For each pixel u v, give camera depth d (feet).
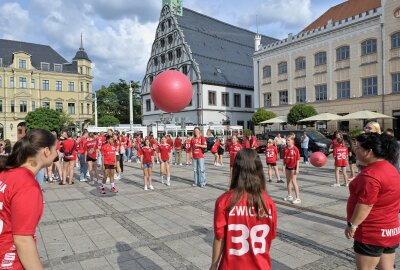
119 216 25.16
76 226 22.70
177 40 164.96
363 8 113.39
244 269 7.66
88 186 39.60
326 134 99.30
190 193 33.91
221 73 165.48
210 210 26.48
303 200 29.12
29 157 7.92
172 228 21.79
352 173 39.42
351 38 101.55
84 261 16.66
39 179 35.50
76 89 232.73
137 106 261.24
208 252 17.54
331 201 28.60
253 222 7.75
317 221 22.58
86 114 236.02
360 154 10.15
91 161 43.24
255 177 7.91
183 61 161.89
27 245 7.06
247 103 174.19
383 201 9.50
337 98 106.63
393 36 91.35
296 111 100.83
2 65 211.82
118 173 44.88
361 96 99.60
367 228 9.70
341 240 18.81
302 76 117.80
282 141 69.62
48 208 28.12
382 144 9.74
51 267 16.01
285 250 17.43
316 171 49.70
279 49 126.11
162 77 34.86
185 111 162.09
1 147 36.99
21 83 213.87
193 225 22.39
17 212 7.07
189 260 16.53
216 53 171.94
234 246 7.75
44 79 221.25
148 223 23.07
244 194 7.80
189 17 174.60
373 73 96.37
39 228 22.33
